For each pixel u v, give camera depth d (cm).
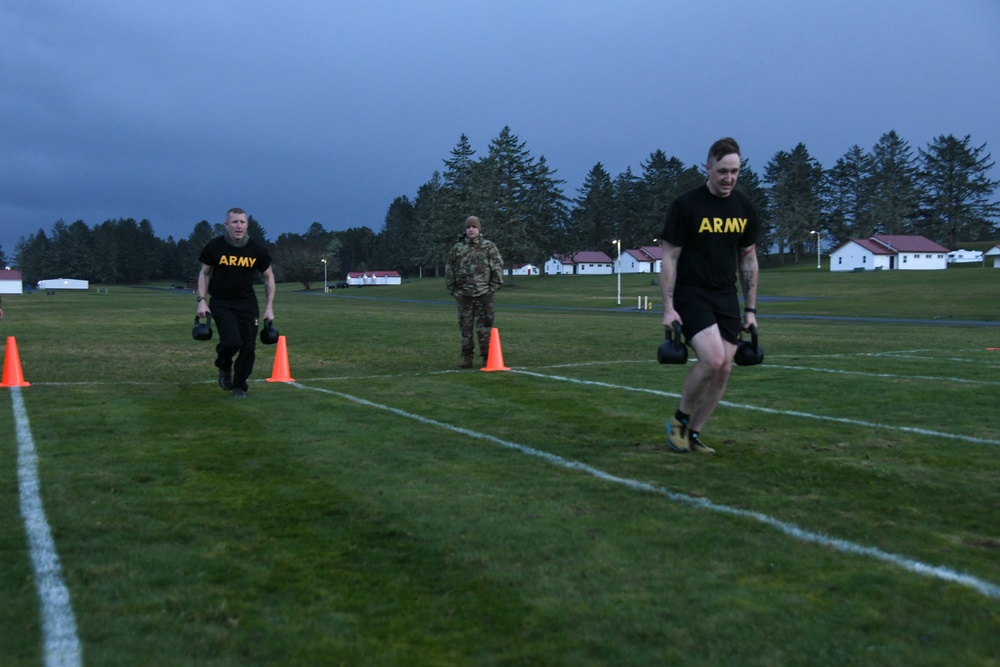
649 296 6856
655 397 883
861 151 12475
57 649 283
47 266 18700
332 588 341
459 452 606
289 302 6406
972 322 3456
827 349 1552
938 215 11969
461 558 376
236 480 520
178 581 347
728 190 575
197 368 1235
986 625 301
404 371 1175
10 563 367
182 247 19338
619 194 13575
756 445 630
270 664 274
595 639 293
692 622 306
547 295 7550
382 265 17912
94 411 789
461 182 9631
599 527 421
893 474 534
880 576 350
